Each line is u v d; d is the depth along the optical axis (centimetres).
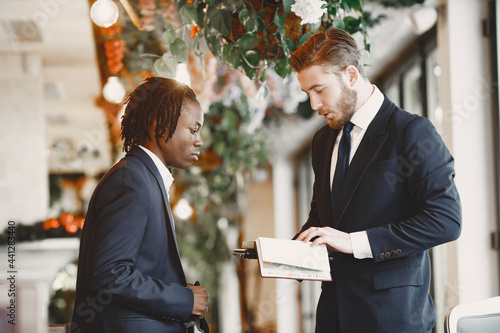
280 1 203
